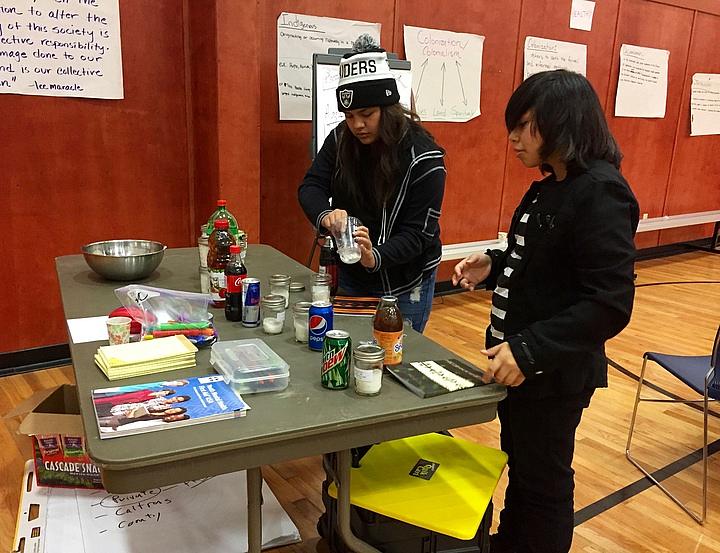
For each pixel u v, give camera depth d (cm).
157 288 188
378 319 147
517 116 141
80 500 198
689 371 236
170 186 351
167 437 111
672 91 602
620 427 290
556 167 145
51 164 312
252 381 131
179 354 142
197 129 346
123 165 333
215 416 118
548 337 134
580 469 253
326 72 329
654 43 568
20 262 314
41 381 308
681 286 550
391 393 135
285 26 354
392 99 186
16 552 175
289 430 116
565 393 150
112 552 178
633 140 585
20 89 296
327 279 190
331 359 134
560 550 165
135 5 318
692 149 645
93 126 320
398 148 193
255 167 341
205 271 196
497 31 454
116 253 231
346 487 139
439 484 155
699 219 632
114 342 150
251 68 326
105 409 119
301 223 393
